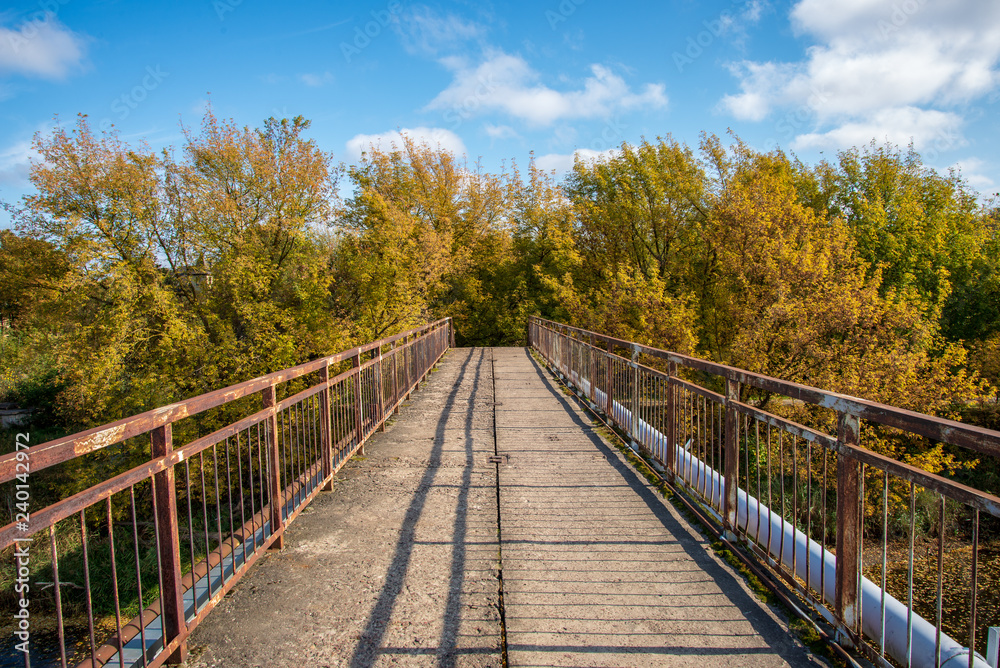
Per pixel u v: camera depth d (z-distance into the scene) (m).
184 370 16.11
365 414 6.25
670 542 3.64
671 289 23.47
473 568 3.28
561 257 29.03
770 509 3.03
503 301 33.12
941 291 21.91
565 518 4.07
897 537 11.98
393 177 29.56
